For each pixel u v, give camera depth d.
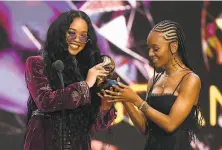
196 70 21.42
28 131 9.48
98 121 10.12
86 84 9.30
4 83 19.91
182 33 10.64
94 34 9.89
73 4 20.55
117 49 20.83
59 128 9.35
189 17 21.44
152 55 10.55
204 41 21.53
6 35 19.98
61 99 9.10
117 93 9.92
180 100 10.21
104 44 20.78
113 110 10.39
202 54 21.48
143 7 21.11
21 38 20.08
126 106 10.80
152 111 10.08
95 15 20.78
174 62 10.62
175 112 10.11
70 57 9.60
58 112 9.44
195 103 10.55
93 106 9.89
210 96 21.38
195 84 10.31
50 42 9.60
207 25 21.53
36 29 20.19
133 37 20.95
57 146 9.30
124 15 20.97
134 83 20.81
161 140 10.36
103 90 9.89
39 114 9.48
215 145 21.06
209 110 21.30
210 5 21.47
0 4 20.05
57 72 9.32
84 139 9.70
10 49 20.00
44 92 9.24
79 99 9.20
